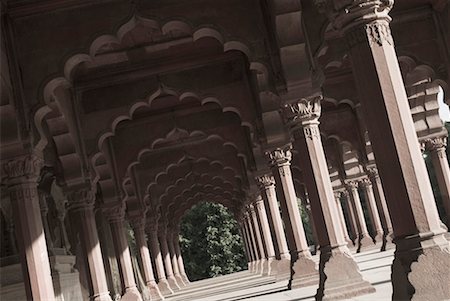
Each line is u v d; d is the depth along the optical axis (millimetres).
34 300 6645
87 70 9938
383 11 4707
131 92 10328
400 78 4648
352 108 15664
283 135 10484
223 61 10586
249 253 30250
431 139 13508
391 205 4551
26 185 6871
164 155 16719
